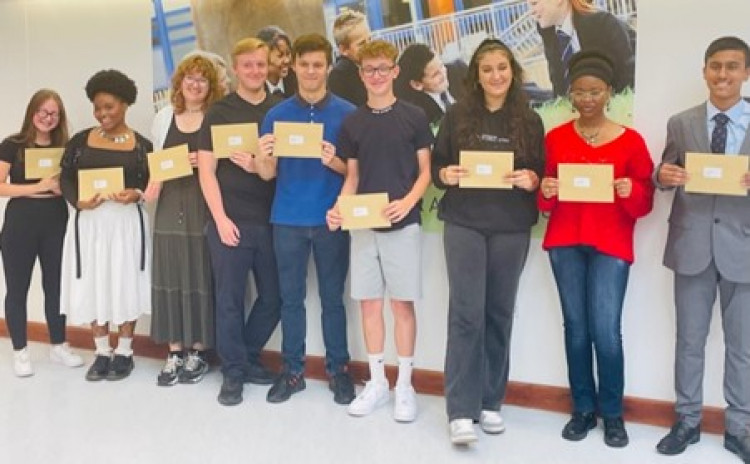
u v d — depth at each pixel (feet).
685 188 8.06
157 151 10.39
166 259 10.94
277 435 9.20
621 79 9.27
